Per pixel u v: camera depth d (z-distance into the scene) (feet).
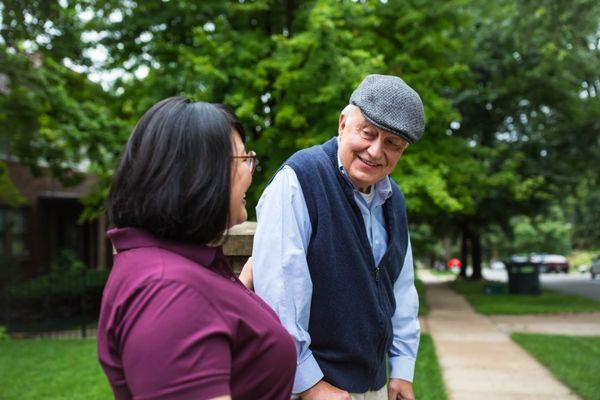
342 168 5.90
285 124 27.37
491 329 30.60
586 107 55.11
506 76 58.54
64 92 30.12
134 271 3.24
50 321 36.37
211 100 26.73
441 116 32.09
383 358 6.22
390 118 5.44
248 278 6.06
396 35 31.68
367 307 5.80
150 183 3.38
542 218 73.87
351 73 25.14
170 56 31.12
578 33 36.60
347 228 5.74
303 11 28.68
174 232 3.42
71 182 35.91
